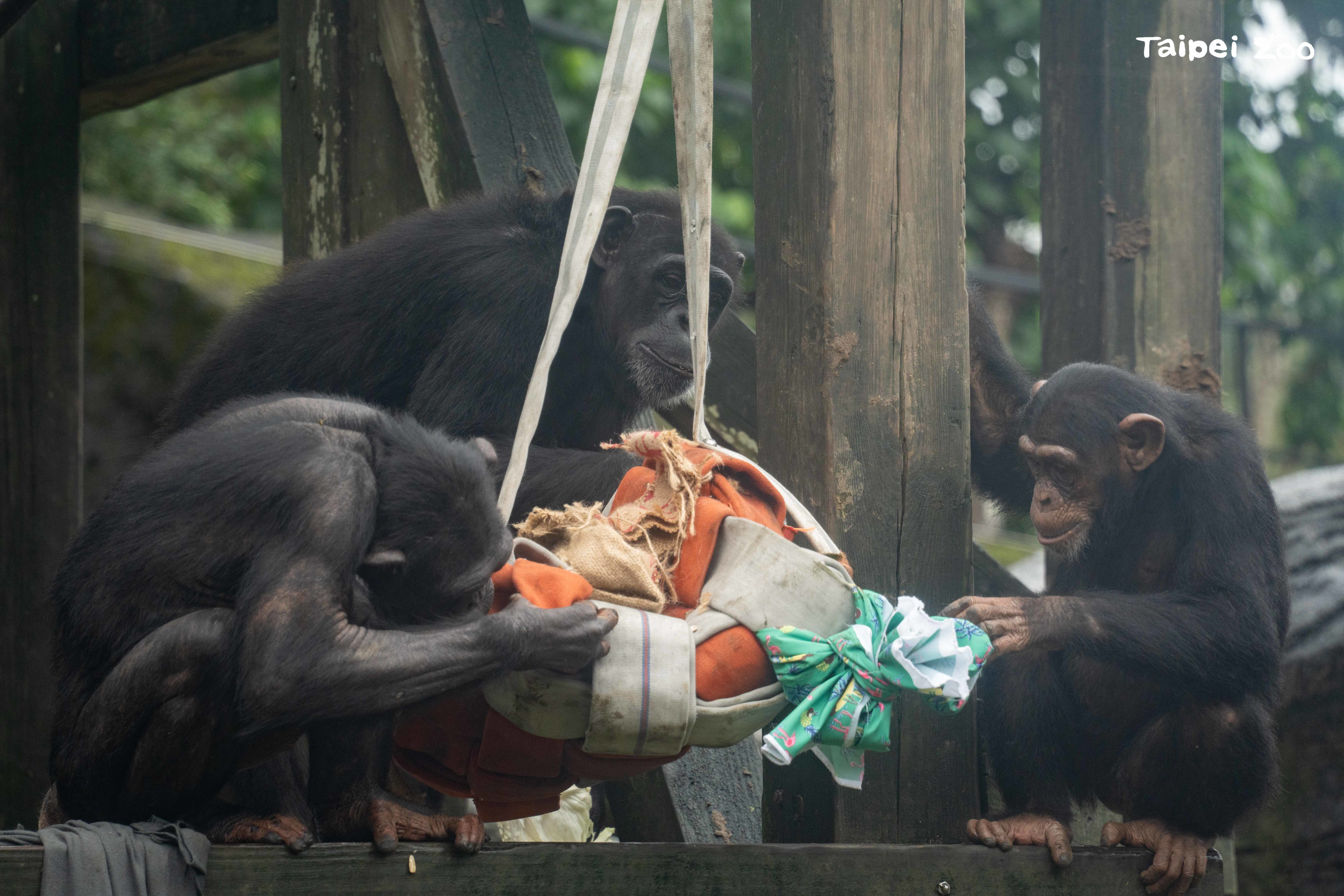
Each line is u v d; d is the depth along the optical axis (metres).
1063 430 6.52
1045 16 8.67
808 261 5.83
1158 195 8.23
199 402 7.10
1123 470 6.47
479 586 4.56
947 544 5.91
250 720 4.13
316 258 7.97
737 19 24.02
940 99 6.01
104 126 23.20
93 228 15.89
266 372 6.93
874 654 4.50
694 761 6.69
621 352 7.15
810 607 4.56
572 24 21.86
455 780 4.71
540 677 4.27
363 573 4.46
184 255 16.39
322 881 4.25
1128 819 6.32
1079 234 8.44
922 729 5.88
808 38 5.85
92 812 4.51
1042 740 6.09
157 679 4.29
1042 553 12.76
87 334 15.23
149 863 4.04
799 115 5.89
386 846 4.30
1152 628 5.69
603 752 4.31
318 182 7.98
